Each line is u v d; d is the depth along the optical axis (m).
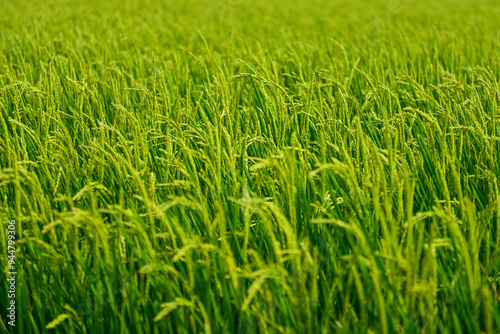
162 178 2.74
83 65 4.98
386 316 1.79
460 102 3.81
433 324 1.85
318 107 3.52
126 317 2.03
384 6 15.30
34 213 2.14
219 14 11.20
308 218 2.22
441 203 2.60
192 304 1.86
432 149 2.70
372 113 3.40
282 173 2.14
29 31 7.51
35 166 2.62
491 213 2.17
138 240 2.13
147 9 12.30
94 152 2.54
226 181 2.68
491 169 2.74
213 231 2.28
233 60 5.47
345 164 2.28
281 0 17.03
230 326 1.91
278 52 5.95
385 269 1.93
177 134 2.88
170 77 4.51
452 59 5.54
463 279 1.95
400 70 5.14
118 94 3.93
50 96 3.56
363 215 2.30
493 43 7.00
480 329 1.96
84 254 2.26
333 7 15.07
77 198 2.28
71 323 1.93
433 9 14.35
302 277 1.78
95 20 9.01
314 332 1.86
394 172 2.22
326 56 6.00
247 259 2.26
